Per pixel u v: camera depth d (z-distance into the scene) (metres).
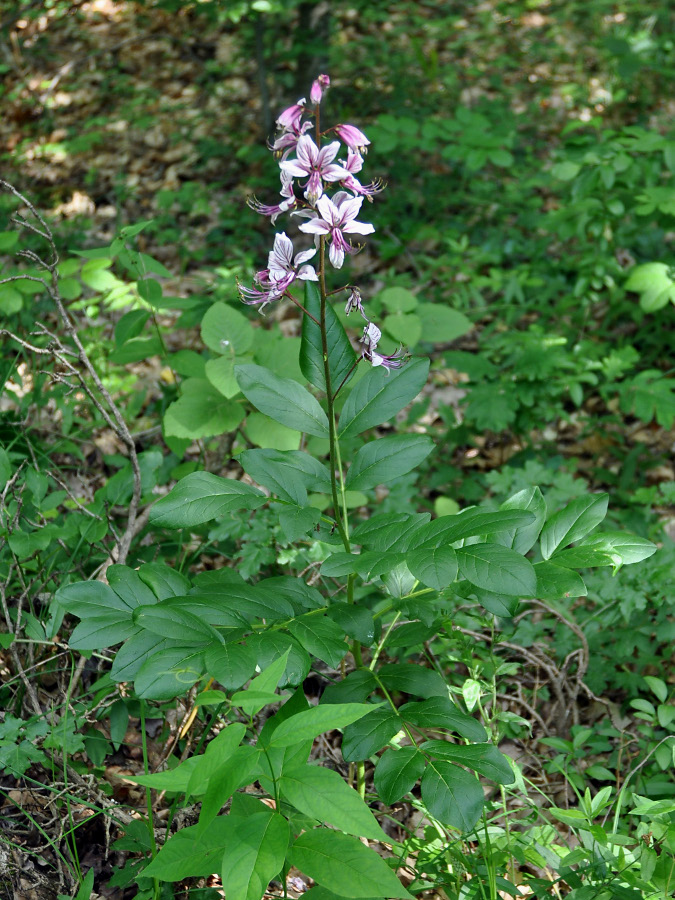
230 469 1.37
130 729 1.00
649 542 0.79
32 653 0.93
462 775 0.73
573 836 0.93
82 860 0.86
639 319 1.62
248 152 2.37
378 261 2.02
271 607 0.79
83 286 1.91
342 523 0.84
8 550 1.00
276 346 1.06
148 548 1.07
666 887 0.76
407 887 0.87
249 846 0.63
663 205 1.42
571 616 1.06
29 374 1.46
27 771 0.90
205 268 2.08
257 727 0.96
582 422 1.59
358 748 0.77
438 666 0.99
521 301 1.61
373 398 0.85
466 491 1.42
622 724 1.01
